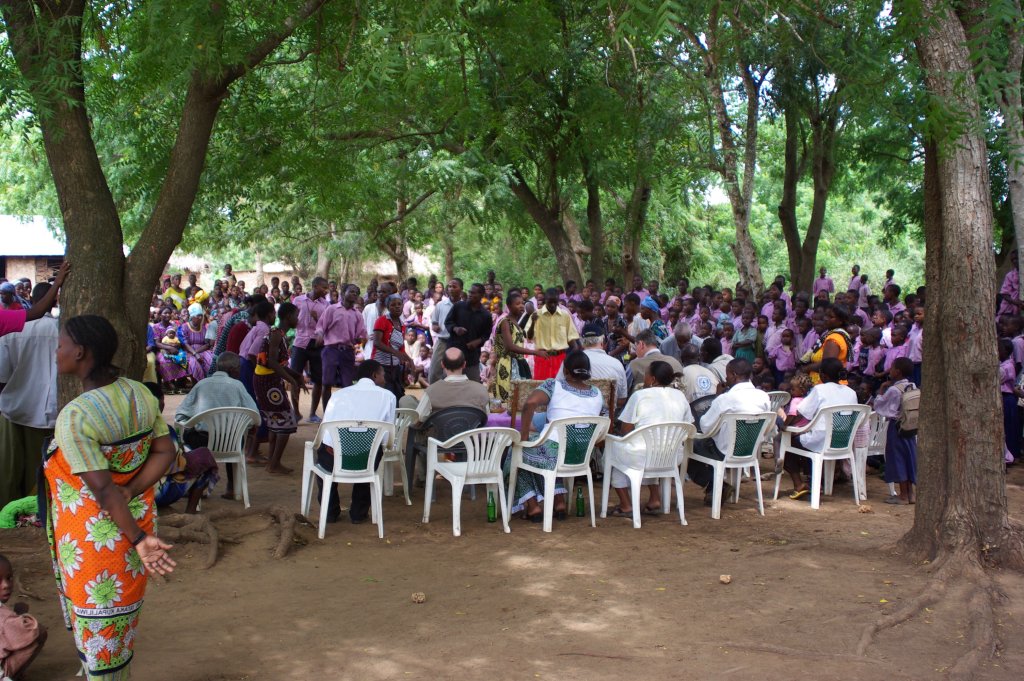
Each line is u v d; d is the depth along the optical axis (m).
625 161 17.67
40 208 26.08
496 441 7.21
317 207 14.40
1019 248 10.66
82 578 3.53
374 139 16.36
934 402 6.34
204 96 7.04
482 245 32.44
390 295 16.45
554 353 11.91
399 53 6.74
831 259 42.09
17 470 7.08
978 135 5.22
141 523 3.68
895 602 5.37
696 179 18.61
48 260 30.47
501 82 14.23
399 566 6.29
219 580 5.93
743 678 4.32
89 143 6.88
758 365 11.76
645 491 9.18
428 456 7.46
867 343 11.41
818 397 8.27
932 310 6.38
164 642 4.86
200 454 7.12
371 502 7.57
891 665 4.50
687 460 8.38
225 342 10.80
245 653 4.70
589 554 6.59
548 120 17.66
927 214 6.43
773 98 16.86
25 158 23.14
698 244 36.91
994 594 5.42
